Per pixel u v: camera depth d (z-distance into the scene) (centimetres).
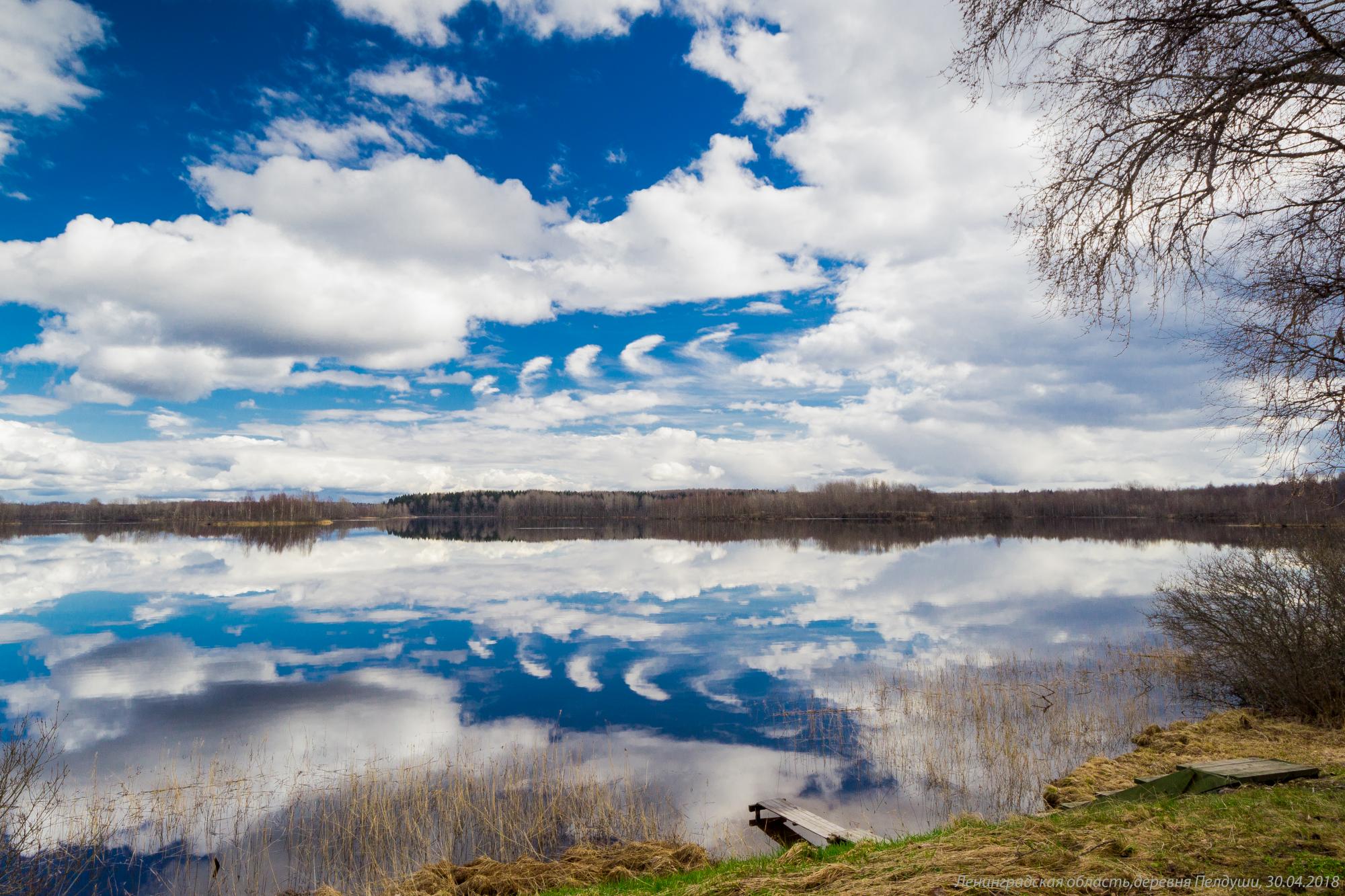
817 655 2747
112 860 1148
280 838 1226
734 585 4888
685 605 4062
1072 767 1476
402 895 970
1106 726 1714
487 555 7719
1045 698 1970
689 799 1388
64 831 1238
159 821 1290
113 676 2514
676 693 2247
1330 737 1300
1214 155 597
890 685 2247
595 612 3838
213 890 1062
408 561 7044
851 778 1481
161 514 18000
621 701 2161
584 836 1223
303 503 19562
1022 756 1539
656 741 1778
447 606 4072
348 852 1173
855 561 6588
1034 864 556
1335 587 1434
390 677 2486
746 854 1127
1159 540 8625
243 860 1150
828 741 1731
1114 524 13725
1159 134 618
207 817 1309
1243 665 1612
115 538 11531
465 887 1000
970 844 641
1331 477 655
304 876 1103
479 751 1711
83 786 1456
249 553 8238
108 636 3244
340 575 5656
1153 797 778
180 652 2898
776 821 1276
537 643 3066
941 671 2377
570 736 1830
